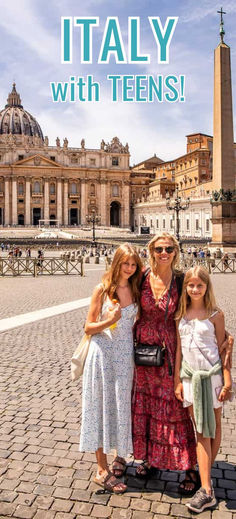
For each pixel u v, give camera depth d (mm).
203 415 3752
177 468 3848
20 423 5328
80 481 4121
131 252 3963
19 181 115062
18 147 115312
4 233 92188
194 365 3826
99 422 3953
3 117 143250
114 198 120250
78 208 119125
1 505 3756
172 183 104062
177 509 3721
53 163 115688
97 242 72188
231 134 33906
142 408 4059
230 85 32969
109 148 121188
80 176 118438
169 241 3943
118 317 3873
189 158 94250
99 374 3953
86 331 3939
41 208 115875
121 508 3729
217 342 3941
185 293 3912
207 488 3756
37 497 3869
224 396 3832
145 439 4035
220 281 21922
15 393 6289
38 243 73500
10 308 13734
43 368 7434
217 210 35438
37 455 4586
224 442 4918
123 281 4043
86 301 15219
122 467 4199
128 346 4016
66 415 5562
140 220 106625
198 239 65625
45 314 12641
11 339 9516
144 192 122000
